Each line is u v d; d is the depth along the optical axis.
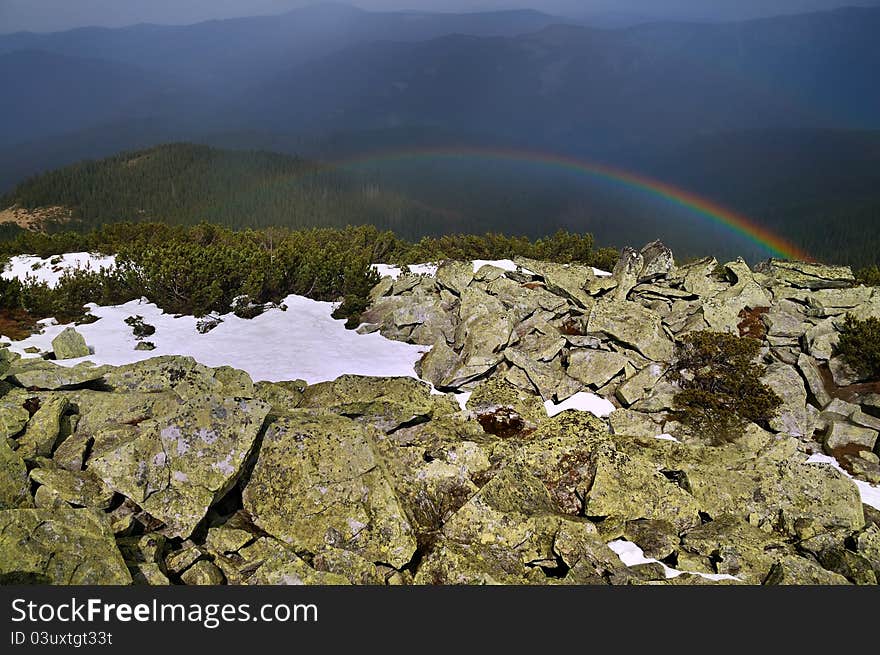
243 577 10.59
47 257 43.91
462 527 12.35
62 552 9.46
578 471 14.47
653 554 12.62
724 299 25.12
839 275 27.12
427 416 16.70
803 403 19.27
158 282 28.02
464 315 24.25
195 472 11.30
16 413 12.38
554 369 21.33
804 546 13.19
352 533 11.54
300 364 22.20
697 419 18.31
